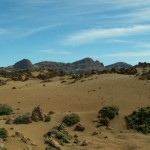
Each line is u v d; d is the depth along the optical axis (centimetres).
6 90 4809
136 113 3206
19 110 3616
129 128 3059
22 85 5500
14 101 4003
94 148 2572
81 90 4250
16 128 2836
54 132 2772
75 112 3412
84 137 2858
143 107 3378
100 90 4144
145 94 3838
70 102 3794
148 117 3127
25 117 3089
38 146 2458
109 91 4072
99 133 2948
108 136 2888
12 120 3075
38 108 3197
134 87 4103
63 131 2895
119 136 2881
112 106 3378
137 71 5441
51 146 2516
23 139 2455
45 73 7131
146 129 2989
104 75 5194
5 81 6166
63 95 4103
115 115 3259
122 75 5075
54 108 3647
